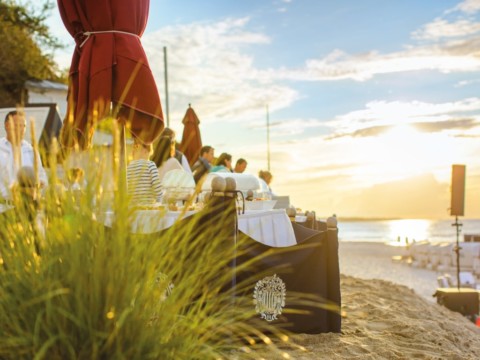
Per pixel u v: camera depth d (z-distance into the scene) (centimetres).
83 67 421
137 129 411
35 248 209
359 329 440
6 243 209
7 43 2183
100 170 207
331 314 418
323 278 412
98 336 190
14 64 2142
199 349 221
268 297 384
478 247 2547
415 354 377
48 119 731
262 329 377
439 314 708
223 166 780
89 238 200
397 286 898
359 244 6247
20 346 191
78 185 211
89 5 427
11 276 200
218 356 217
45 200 214
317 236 414
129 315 196
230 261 321
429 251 2844
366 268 2716
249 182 482
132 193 220
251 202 457
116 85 417
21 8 2511
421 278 2248
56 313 191
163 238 217
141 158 394
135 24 438
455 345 459
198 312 230
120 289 195
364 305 600
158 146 537
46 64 2361
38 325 190
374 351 377
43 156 220
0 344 191
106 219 211
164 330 207
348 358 348
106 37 426
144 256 206
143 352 197
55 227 204
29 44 2291
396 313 569
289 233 418
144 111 412
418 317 585
